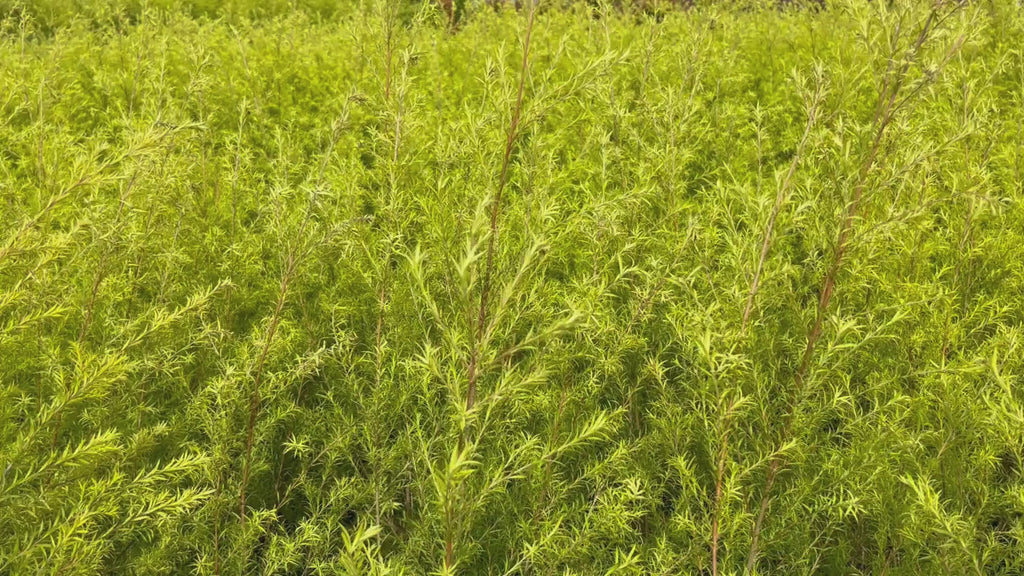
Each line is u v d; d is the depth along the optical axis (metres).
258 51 5.84
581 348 2.00
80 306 2.14
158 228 2.32
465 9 6.80
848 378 1.83
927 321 2.07
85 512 1.40
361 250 2.40
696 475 2.08
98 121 4.72
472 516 1.54
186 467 1.56
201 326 2.31
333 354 2.16
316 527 1.90
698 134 3.29
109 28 6.33
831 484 1.80
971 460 1.74
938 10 1.61
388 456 2.04
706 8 4.58
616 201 2.21
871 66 1.75
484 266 1.51
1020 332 1.84
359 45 3.11
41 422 1.50
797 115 4.30
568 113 3.71
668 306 2.23
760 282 1.77
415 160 2.45
